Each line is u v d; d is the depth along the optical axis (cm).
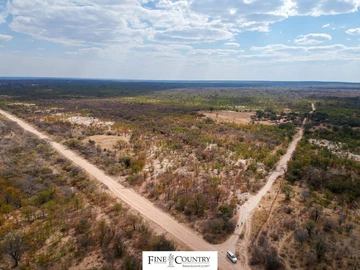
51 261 3656
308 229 4356
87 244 3991
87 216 4769
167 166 7538
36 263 3619
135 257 3734
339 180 6456
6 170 6600
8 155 7938
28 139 9869
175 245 4050
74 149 9075
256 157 8381
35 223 4544
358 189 5969
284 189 6059
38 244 3997
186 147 9575
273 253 3828
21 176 6341
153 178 6644
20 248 3800
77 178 6556
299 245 4059
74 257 3744
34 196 5416
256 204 5403
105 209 5088
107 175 6906
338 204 5512
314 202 5481
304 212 5066
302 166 7375
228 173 7119
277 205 5350
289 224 4572
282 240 4188
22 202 5144
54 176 6569
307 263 3684
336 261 3725
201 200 5134
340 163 7775
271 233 4362
